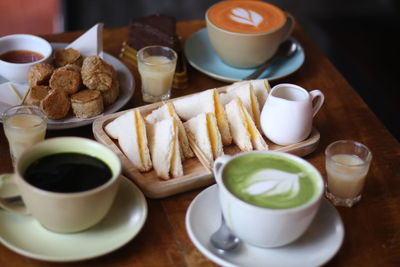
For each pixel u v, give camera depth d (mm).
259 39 955
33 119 794
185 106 856
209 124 808
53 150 697
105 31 1106
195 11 1828
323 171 820
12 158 798
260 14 1016
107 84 874
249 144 815
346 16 1824
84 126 876
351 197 768
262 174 682
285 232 654
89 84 868
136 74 1002
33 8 2203
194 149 797
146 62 940
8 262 674
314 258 674
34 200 643
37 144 684
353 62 1635
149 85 927
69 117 862
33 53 960
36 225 690
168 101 877
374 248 721
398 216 764
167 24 1027
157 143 781
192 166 792
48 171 675
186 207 755
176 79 965
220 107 836
